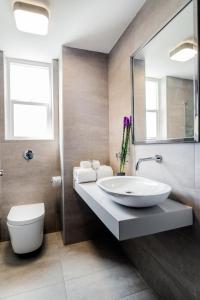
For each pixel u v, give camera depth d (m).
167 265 1.23
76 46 2.05
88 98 2.13
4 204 2.15
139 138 1.56
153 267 1.38
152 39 1.35
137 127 1.58
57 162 2.37
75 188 1.94
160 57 1.28
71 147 2.07
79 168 1.96
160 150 1.31
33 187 2.27
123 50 1.81
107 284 1.46
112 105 2.10
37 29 1.58
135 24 1.58
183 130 1.09
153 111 1.37
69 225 2.07
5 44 1.98
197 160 1.00
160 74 1.28
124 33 1.79
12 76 2.28
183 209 1.02
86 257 1.81
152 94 1.38
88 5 1.45
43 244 2.05
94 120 2.16
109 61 2.18
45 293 1.37
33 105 2.35
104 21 1.64
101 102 2.19
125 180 1.46
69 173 2.07
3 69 2.11
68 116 2.05
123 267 1.66
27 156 2.22
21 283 1.46
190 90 1.03
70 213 2.08
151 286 1.41
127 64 1.73
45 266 1.67
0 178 2.13
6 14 1.53
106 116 2.21
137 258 1.62
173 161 1.18
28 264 1.70
